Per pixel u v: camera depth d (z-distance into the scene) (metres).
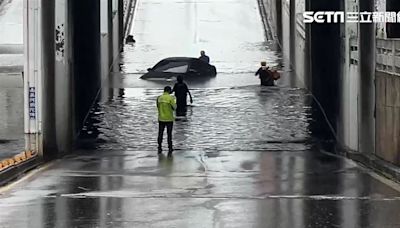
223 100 75.75
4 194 33.84
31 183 37.78
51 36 50.41
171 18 126.56
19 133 61.16
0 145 55.75
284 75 90.69
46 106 49.84
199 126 65.31
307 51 80.88
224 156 52.94
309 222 26.97
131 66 97.12
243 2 134.88
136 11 129.50
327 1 70.75
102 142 60.59
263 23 124.19
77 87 63.25
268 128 64.75
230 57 104.44
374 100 50.72
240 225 26.31
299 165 47.72
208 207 30.23
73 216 28.11
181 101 71.38
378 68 49.84
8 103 73.00
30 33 48.00
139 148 58.12
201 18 126.56
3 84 80.81
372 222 26.94
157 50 108.94
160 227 25.89
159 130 55.94
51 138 50.94
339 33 62.62
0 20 111.62
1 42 103.75
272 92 79.75
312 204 31.16
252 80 87.69
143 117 68.44
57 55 52.84
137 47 110.62
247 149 57.16
